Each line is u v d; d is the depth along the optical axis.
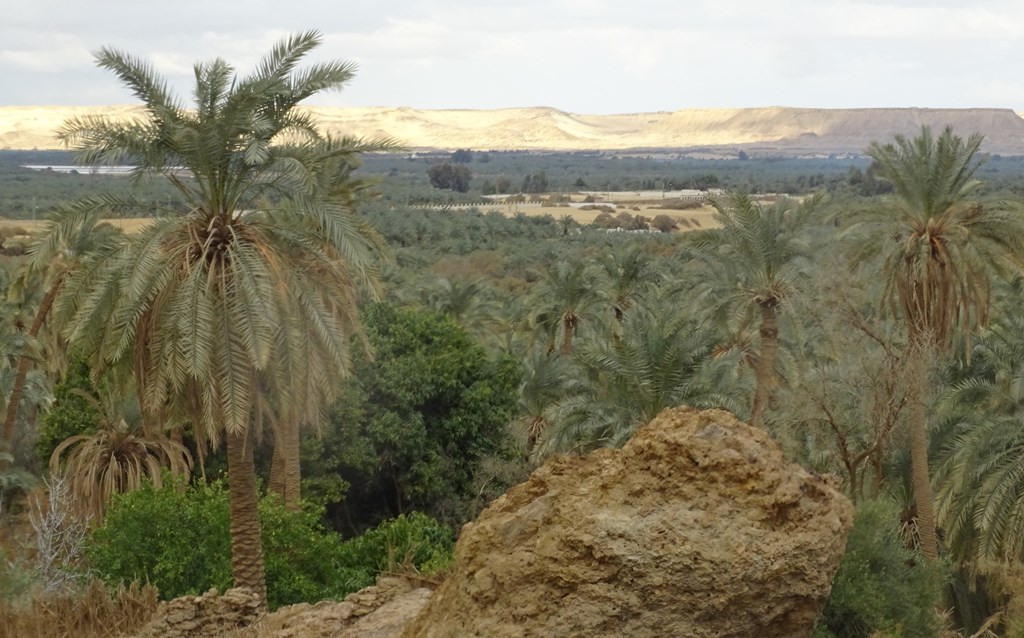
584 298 44.72
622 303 44.84
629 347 27.27
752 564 8.01
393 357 33.84
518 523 8.84
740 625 8.10
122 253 17.17
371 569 21.84
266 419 26.92
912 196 26.88
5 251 78.25
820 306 29.42
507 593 8.43
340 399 30.80
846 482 27.81
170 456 26.78
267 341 16.62
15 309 38.84
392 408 33.53
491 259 98.50
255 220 18.03
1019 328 30.03
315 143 18.19
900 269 27.03
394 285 50.62
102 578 19.52
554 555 8.28
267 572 20.39
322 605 14.40
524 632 8.16
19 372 37.41
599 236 118.19
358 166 25.20
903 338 30.09
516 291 77.31
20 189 170.88
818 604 8.34
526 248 103.75
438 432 34.41
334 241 17.56
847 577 15.37
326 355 19.17
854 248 28.47
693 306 32.88
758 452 8.55
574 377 36.91
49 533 19.41
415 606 13.72
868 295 31.08
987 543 23.59
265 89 17.16
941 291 26.67
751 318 30.91
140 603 14.34
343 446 31.23
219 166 17.27
